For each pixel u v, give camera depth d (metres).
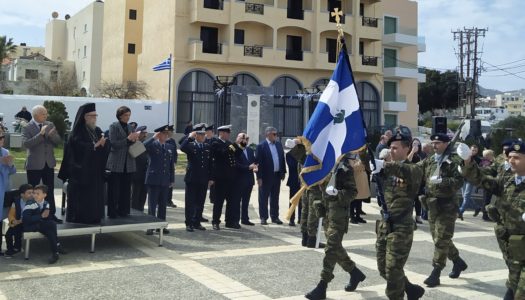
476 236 10.87
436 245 6.90
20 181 14.23
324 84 41.12
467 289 6.73
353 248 9.09
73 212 8.41
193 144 10.11
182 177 17.86
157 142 9.88
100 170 8.43
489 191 5.42
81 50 62.31
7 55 52.84
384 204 5.64
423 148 12.12
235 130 30.08
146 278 6.76
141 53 44.88
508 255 5.29
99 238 9.22
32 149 8.29
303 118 39.88
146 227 8.49
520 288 4.90
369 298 6.18
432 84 70.69
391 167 5.52
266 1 40.59
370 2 44.97
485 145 17.80
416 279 7.18
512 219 5.18
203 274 7.03
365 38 42.97
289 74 40.91
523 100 164.12
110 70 52.03
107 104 35.72
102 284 6.45
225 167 10.49
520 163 5.05
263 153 11.34
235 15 38.19
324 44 42.34
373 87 44.41
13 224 7.68
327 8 42.12
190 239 9.40
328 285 6.71
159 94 40.34
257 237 9.81
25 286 6.29
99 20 59.41
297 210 12.12
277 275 7.10
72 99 34.78
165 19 39.44
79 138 8.31
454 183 6.77
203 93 38.53
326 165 6.27
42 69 61.91
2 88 57.53
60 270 7.05
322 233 10.40
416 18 48.75
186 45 38.03
